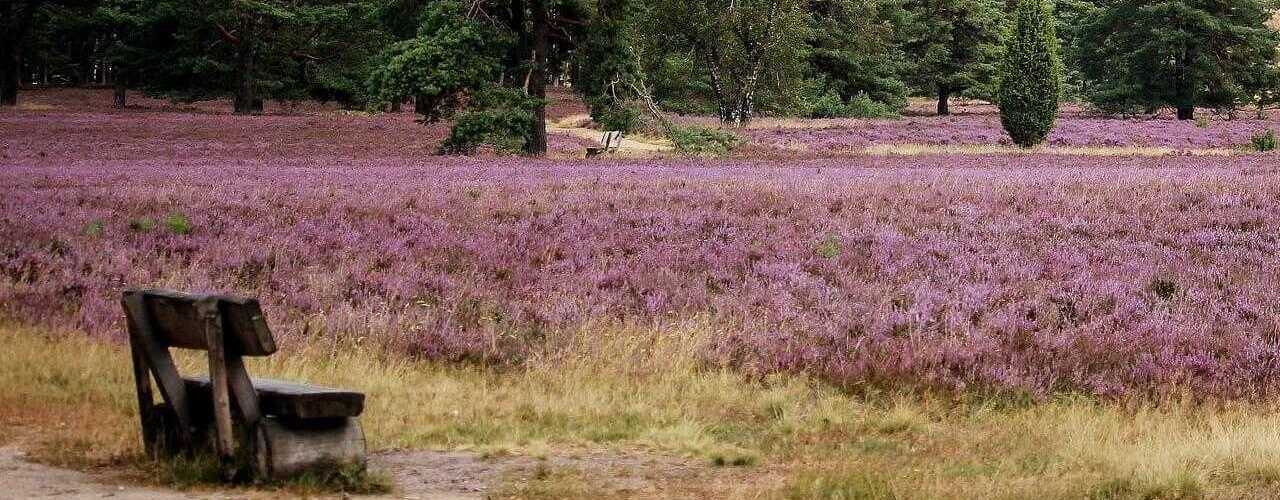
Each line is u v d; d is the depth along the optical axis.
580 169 64.31
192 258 29.02
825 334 23.05
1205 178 54.22
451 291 26.38
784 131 129.75
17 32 165.75
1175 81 183.75
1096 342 22.28
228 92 175.25
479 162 73.19
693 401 19.66
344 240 32.25
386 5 93.44
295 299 25.14
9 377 18.17
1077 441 16.88
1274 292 26.45
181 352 20.16
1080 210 40.38
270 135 106.19
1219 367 20.86
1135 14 186.88
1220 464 14.98
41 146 87.94
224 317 12.56
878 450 16.66
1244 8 185.62
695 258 30.66
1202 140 117.19
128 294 13.35
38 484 12.48
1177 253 31.81
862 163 76.88
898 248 32.06
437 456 15.51
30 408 16.55
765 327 23.56
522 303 25.38
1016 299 25.81
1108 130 132.25
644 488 13.74
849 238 33.50
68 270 26.38
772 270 28.70
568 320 23.94
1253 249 32.44
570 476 14.27
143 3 169.88
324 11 169.25
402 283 26.70
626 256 31.41
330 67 170.50
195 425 13.80
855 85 196.75
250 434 12.73
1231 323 23.52
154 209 38.12
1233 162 78.06
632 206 41.03
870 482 13.40
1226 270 29.23
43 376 18.59
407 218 36.78
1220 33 181.88
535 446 16.17
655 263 30.06
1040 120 106.00
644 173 59.91
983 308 24.78
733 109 158.88
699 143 92.31
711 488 13.80
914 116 194.62
